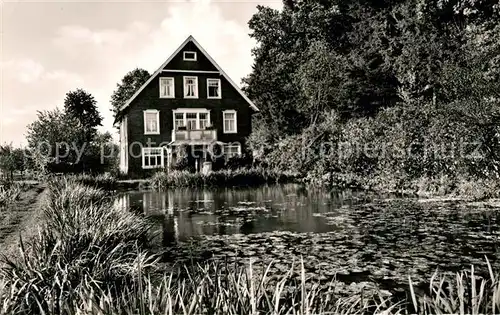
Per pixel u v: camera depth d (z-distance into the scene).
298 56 41.19
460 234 8.62
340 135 23.00
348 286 5.48
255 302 3.27
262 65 40.25
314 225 10.53
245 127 31.25
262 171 26.47
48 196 13.83
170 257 7.54
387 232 9.19
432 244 7.84
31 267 4.60
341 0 39.62
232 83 30.94
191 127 30.39
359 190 19.66
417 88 24.62
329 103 34.66
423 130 16.88
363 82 32.84
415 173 17.36
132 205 16.02
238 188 23.22
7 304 3.69
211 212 13.62
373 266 6.45
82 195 13.16
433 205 13.08
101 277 4.91
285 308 3.57
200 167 29.23
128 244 6.99
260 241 8.73
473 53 18.78
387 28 32.88
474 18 25.34
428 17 27.53
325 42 38.88
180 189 23.39
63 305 3.52
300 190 20.97
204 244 8.59
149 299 3.10
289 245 8.22
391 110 19.44
